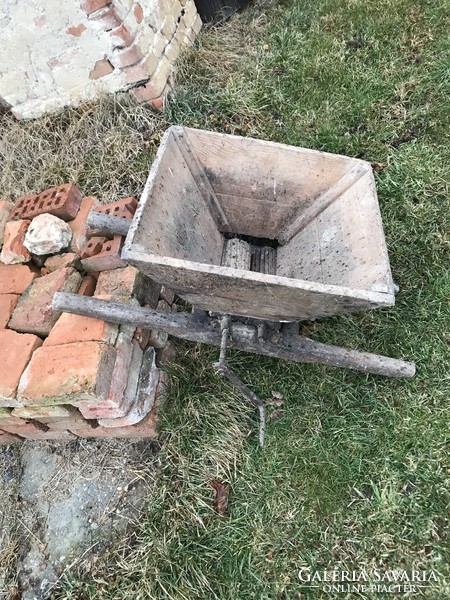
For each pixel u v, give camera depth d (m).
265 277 1.51
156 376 2.32
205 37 3.43
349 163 1.85
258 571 1.97
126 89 3.01
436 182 2.58
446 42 2.98
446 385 2.14
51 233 2.24
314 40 3.19
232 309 1.86
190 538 2.04
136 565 2.02
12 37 2.72
